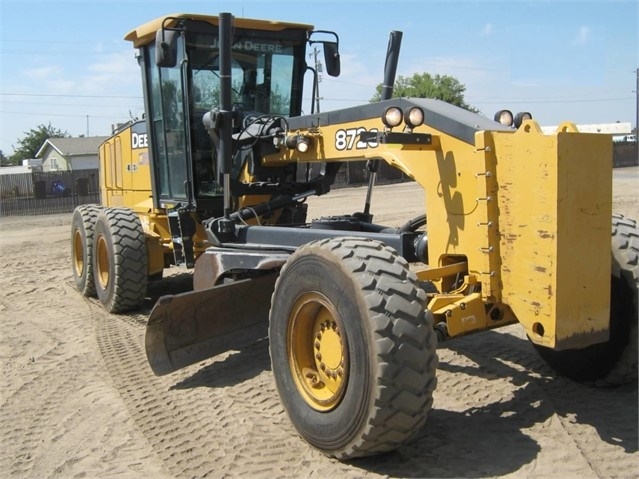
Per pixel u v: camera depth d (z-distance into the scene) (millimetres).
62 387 5422
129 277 7312
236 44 6938
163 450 4207
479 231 3941
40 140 72250
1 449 4402
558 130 3662
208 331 5305
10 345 6621
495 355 5395
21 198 27719
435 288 4820
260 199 6867
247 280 5309
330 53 7102
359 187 30891
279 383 4184
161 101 7230
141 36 7184
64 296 8805
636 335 4234
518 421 4211
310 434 3930
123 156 8891
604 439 3910
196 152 6848
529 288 3686
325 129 5297
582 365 4633
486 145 3848
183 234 6941
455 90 42406
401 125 4570
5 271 11055
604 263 3664
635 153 43906
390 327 3453
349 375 3625
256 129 6090
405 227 4938
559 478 3508
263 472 3805
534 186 3619
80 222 8500
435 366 3549
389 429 3500
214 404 4840
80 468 4062
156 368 5062
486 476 3574
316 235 5082
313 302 3934
